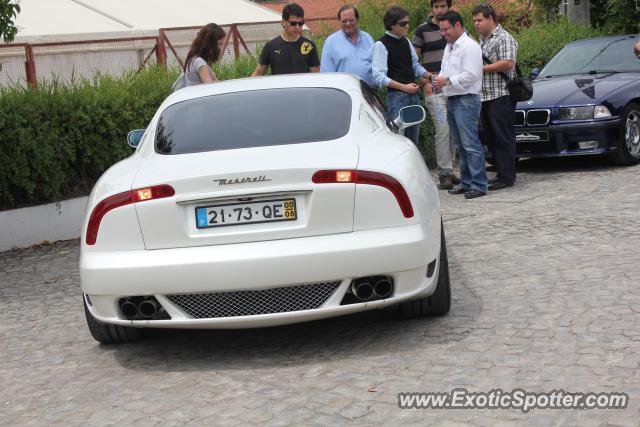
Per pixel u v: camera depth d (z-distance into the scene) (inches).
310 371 166.6
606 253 239.5
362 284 168.1
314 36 560.7
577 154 398.0
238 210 167.9
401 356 169.8
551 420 132.1
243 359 178.9
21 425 152.1
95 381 173.8
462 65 352.2
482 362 161.3
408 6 689.0
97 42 592.1
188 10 924.6
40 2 829.8
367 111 200.7
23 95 333.7
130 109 361.7
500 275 226.7
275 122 190.4
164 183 167.8
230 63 436.5
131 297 170.7
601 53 456.1
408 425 135.1
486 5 370.3
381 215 169.3
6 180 330.3
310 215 167.0
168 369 177.2
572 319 182.2
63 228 346.3
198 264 165.2
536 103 402.6
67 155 345.7
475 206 336.8
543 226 285.1
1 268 299.1
